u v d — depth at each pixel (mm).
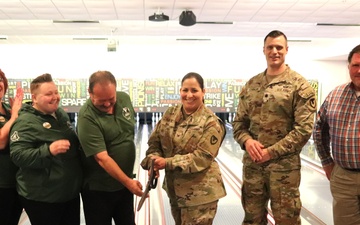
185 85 1877
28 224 2953
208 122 1864
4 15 5648
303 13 5613
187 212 1888
